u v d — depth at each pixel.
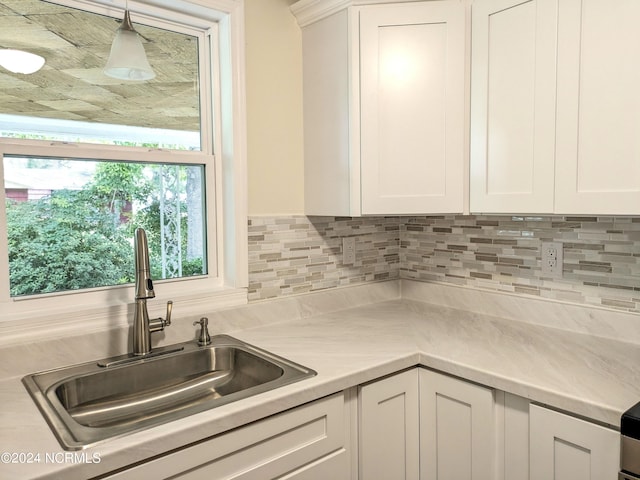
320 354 1.38
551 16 1.31
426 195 1.59
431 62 1.56
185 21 1.60
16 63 1.32
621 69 1.19
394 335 1.58
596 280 1.55
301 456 1.14
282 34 1.79
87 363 1.34
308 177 1.85
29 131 1.35
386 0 1.57
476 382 1.26
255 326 1.71
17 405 1.06
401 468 1.39
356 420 1.29
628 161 1.19
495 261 1.83
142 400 1.34
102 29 1.45
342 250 1.99
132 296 1.51
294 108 1.83
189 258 1.68
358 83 1.61
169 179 1.62
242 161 1.67
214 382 1.46
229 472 1.02
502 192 1.47
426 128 1.58
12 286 1.33
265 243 1.76
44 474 0.78
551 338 1.53
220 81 1.68
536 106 1.36
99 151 1.45
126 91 1.52
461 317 1.83
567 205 1.31
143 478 0.89
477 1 1.49
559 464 1.10
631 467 0.94
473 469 1.29
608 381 1.15
